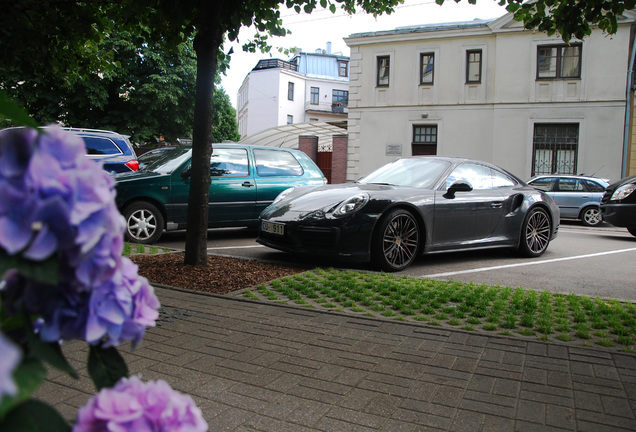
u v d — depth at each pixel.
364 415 2.47
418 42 24.20
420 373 3.00
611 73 21.28
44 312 0.83
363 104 25.25
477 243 7.07
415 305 4.48
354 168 25.44
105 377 0.92
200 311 4.21
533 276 6.26
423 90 24.22
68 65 6.21
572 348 3.44
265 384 2.81
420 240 6.57
